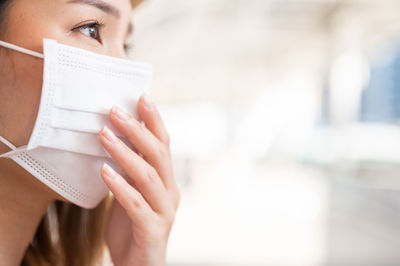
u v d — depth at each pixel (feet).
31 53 2.23
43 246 3.21
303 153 57.31
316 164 51.03
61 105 2.27
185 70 63.16
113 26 2.56
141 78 2.56
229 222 21.17
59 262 3.27
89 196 2.52
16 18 2.24
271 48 53.11
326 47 52.49
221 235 17.99
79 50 2.30
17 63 2.25
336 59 35.63
